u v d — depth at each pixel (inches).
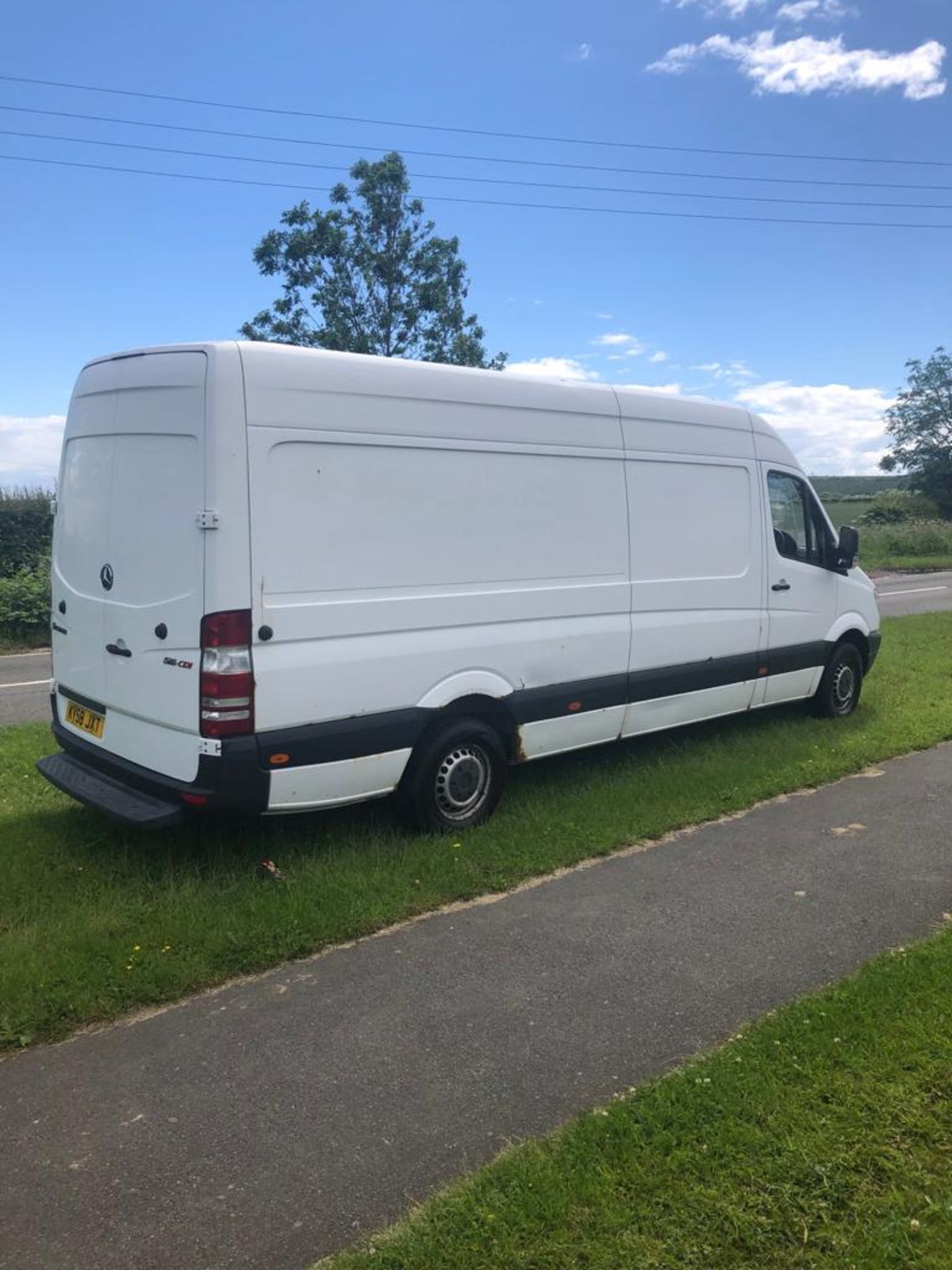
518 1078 129.2
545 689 234.7
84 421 215.2
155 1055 135.3
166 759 190.2
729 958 163.3
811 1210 100.7
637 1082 127.5
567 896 189.9
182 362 183.8
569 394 237.8
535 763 275.6
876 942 169.3
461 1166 111.5
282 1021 144.2
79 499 216.7
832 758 280.5
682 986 153.7
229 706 179.0
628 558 253.0
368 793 202.8
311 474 188.1
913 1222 98.7
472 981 155.8
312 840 211.3
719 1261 94.8
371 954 165.2
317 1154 114.0
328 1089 127.0
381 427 198.8
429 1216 101.7
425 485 206.8
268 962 161.8
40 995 146.8
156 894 183.0
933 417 2127.2
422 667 207.8
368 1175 110.2
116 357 202.8
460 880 192.7
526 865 201.6
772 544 298.0
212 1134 117.8
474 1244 97.2
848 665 334.6
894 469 2188.7
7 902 179.5
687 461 269.1
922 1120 114.1
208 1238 100.9
